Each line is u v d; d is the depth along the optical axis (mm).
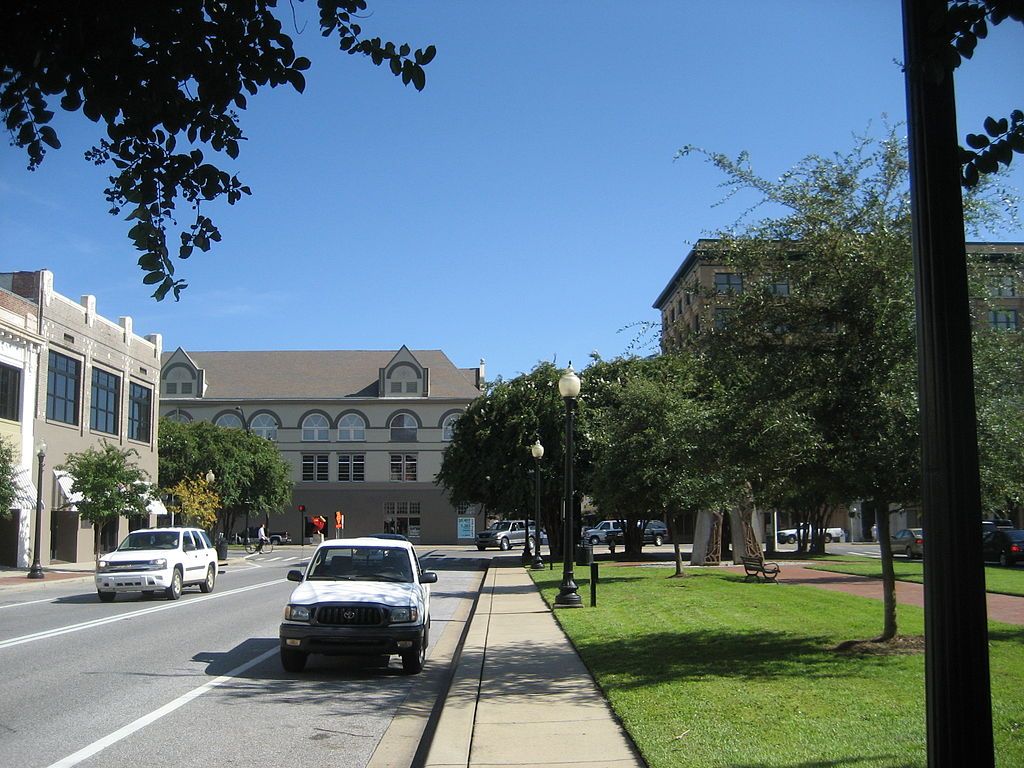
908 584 24031
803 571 30766
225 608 20797
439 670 12547
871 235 11398
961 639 4410
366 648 11547
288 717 9336
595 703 9195
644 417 26578
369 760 7742
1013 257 11031
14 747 8000
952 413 4547
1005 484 10461
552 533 47469
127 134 6270
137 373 49344
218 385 80562
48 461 39406
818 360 11383
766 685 9492
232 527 76688
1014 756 6680
